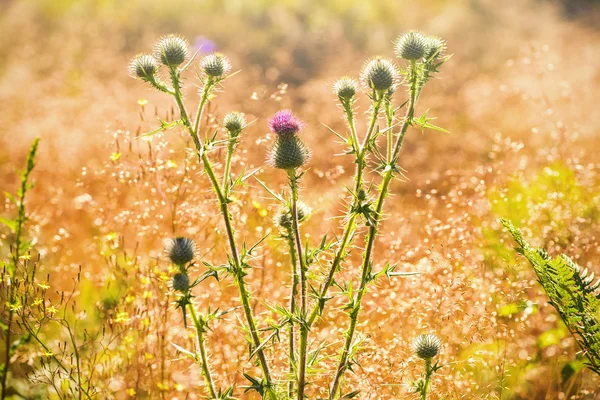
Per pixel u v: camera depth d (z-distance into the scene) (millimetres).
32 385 4559
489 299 4883
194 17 15133
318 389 4453
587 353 4160
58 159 8195
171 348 4816
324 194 7250
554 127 8219
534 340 5051
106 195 6238
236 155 6059
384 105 3672
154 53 3826
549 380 4801
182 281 3527
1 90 11094
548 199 6238
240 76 11516
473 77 12133
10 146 8789
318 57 13180
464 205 6262
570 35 14305
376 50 13695
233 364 4672
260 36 14117
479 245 5840
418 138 9539
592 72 10922
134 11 15398
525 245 4340
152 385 4520
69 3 16625
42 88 11328
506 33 14562
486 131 9250
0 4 16922
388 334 4906
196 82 11180
